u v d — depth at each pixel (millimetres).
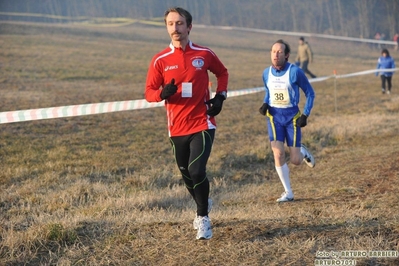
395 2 74062
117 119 18625
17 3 83250
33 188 11055
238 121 19312
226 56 43812
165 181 11984
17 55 34094
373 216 7492
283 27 84625
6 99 20922
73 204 10164
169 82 6629
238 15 88188
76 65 32375
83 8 87438
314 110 21812
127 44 46188
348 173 11492
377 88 28969
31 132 16203
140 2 90375
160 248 6516
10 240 6766
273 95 9352
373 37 77938
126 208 9508
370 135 16016
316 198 9703
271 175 12648
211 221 7523
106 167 12844
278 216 7906
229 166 13328
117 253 6445
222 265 5988
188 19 6586
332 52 57938
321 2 85938
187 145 6711
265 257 6102
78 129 16938
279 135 9492
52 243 6875
